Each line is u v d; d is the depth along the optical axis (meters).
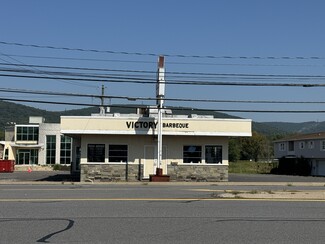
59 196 17.66
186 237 9.56
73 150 39.78
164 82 30.52
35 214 12.66
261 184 29.11
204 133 32.34
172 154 33.06
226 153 33.34
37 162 74.75
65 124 31.50
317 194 18.30
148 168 32.84
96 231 10.18
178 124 32.25
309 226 10.98
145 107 32.97
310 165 68.88
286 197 17.38
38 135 75.50
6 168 56.56
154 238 9.44
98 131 31.62
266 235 9.84
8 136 88.56
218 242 9.09
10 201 15.71
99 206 14.38
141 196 17.88
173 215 12.55
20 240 9.22
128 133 31.83
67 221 11.49
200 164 33.06
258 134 128.88
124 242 9.03
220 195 17.91
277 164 80.12
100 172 32.38
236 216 12.45
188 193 19.52
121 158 32.69
